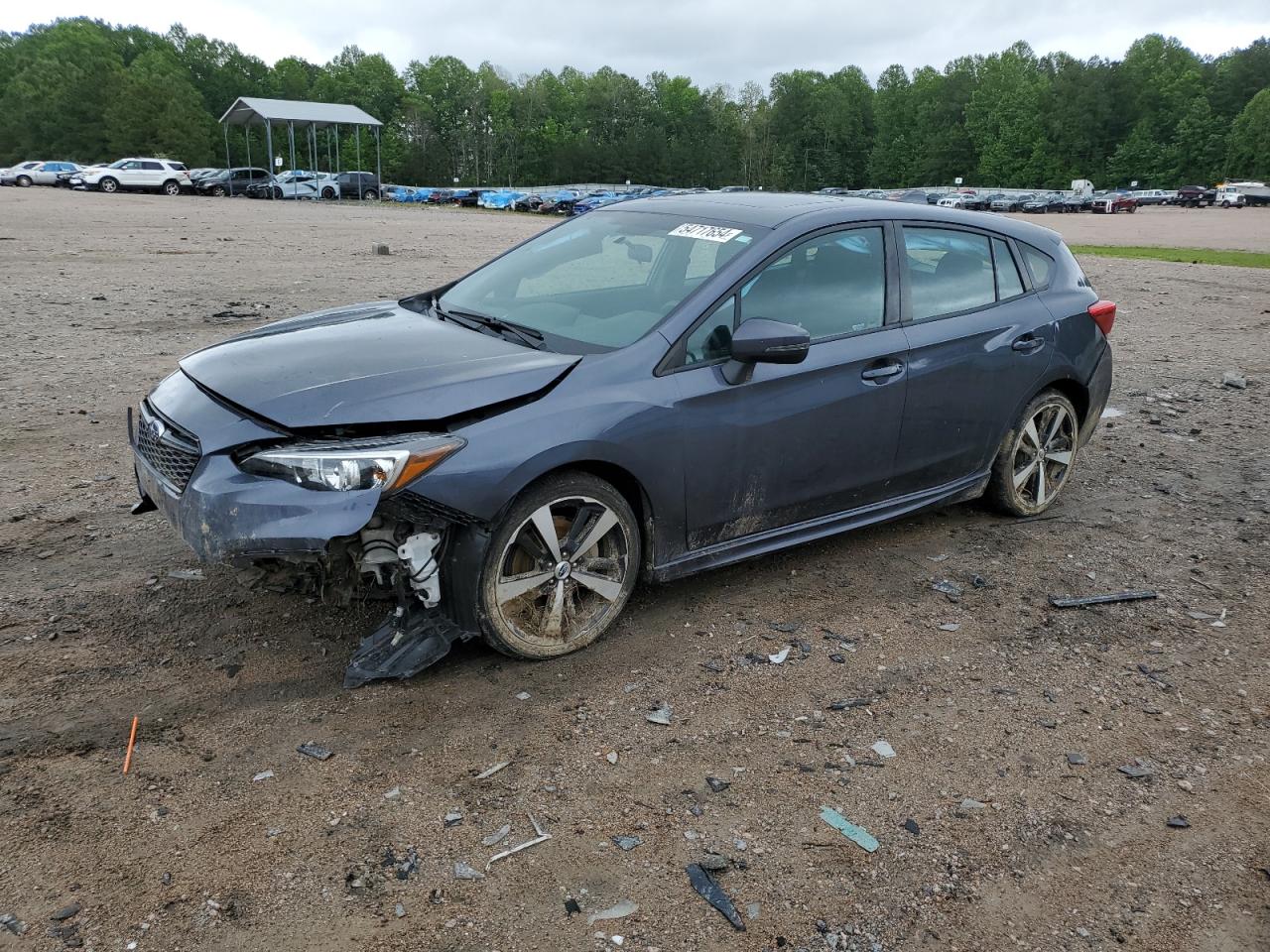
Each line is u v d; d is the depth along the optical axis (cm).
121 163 5350
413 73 14575
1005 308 520
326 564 341
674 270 434
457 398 347
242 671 363
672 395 389
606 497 380
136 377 806
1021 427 536
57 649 371
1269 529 563
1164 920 270
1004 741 347
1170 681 394
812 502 453
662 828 293
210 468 336
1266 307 1519
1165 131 12900
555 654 383
